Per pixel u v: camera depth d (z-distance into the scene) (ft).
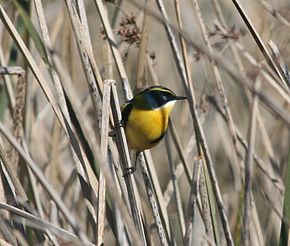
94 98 31.58
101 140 28.66
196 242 40.78
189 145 38.68
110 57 35.27
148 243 34.73
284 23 35.29
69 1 31.83
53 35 41.16
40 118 41.63
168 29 34.37
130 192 31.01
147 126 34.17
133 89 42.39
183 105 43.60
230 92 46.11
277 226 40.45
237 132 37.32
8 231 28.53
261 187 40.45
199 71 47.42
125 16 36.55
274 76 31.32
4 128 26.76
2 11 30.83
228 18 46.85
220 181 44.65
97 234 27.81
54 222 34.32
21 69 32.81
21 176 36.29
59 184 41.78
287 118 24.31
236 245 31.45
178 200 35.27
